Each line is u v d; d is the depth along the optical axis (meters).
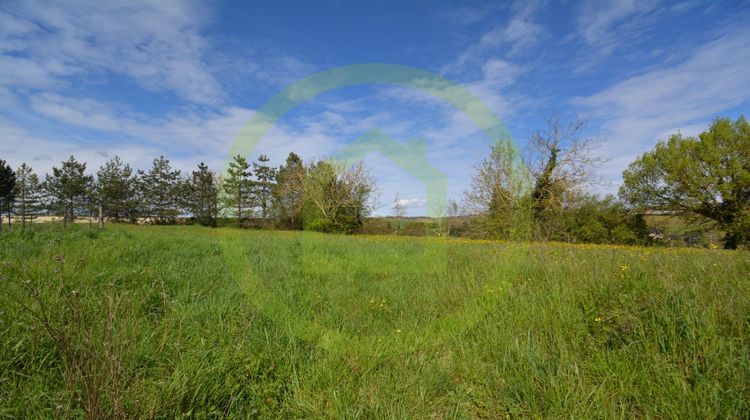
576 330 2.41
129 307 2.55
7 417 1.53
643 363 1.93
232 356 2.07
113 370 1.57
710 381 1.69
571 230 15.66
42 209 28.95
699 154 17.19
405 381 2.04
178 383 1.73
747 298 2.29
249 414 1.69
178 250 5.54
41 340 1.99
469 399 1.92
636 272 3.14
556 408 1.67
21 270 3.11
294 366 2.10
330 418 1.72
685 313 2.20
